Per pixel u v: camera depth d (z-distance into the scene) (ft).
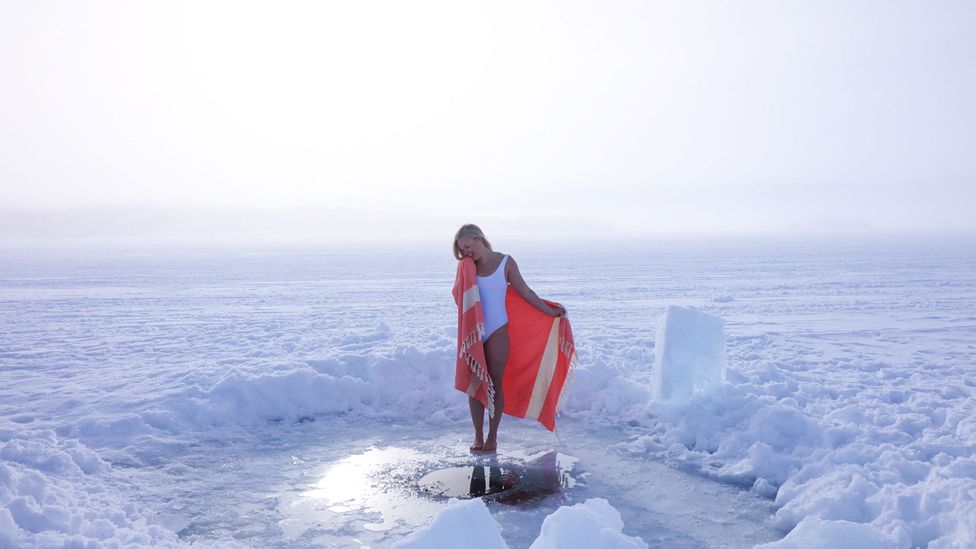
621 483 13.73
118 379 22.27
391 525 11.72
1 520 9.62
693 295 54.39
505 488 13.44
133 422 16.51
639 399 18.69
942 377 22.26
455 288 16.30
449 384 19.65
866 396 18.95
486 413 18.43
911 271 79.66
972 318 39.78
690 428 16.38
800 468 13.97
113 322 40.40
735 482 13.83
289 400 18.38
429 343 24.71
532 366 17.13
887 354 27.40
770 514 12.32
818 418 16.67
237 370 19.83
